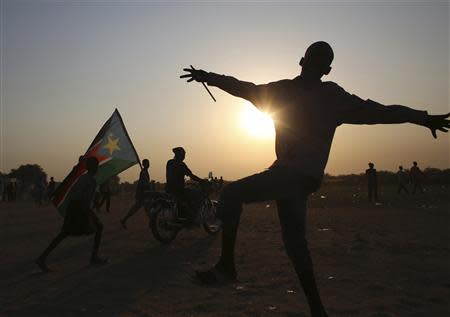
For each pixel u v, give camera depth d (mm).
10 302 6195
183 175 11672
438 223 15281
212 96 3576
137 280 7426
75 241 11992
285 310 5656
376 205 24891
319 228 14109
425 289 6605
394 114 3477
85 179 8383
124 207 28719
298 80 3572
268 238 12242
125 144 12672
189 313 5613
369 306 5789
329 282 7016
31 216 21312
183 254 9875
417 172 35562
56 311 5801
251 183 3312
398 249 9898
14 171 65250
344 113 3510
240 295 6410
